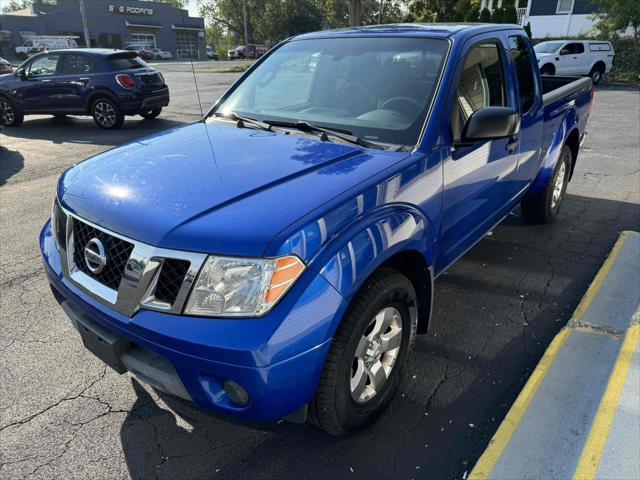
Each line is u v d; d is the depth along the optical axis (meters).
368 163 2.38
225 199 2.06
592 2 23.27
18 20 46.56
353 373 2.21
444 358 2.97
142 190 2.18
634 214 5.41
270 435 2.43
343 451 2.32
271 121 3.08
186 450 2.35
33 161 8.01
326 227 1.95
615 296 3.56
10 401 2.65
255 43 65.06
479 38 3.19
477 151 2.97
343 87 3.09
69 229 2.26
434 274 2.77
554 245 4.57
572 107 4.80
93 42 50.84
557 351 2.94
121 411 2.59
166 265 1.89
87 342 2.20
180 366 1.88
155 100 11.20
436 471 2.21
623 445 2.29
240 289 1.81
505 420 2.43
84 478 2.20
